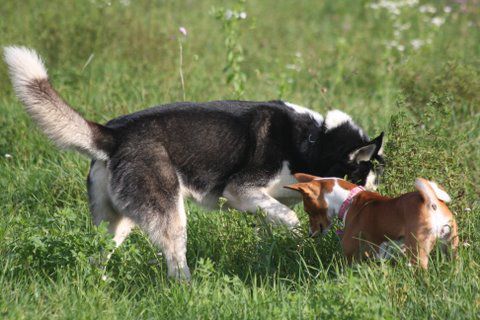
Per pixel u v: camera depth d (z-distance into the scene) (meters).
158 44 19.09
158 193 9.98
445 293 8.33
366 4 26.00
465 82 15.16
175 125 10.33
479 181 11.87
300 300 8.35
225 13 16.12
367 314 7.63
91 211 10.40
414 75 16.17
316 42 22.64
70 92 15.66
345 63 19.50
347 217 9.63
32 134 13.91
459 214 10.12
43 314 8.24
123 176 9.95
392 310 8.05
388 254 9.11
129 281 9.68
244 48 21.14
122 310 8.70
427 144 11.34
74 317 8.20
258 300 8.60
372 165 10.85
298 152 10.95
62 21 19.66
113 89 16.09
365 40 22.39
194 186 10.53
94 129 9.92
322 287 8.46
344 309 7.79
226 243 10.09
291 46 21.97
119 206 10.01
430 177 10.59
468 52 19.59
